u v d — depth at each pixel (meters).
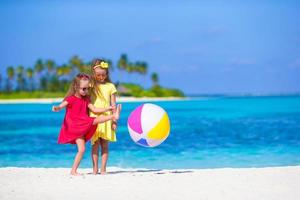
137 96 83.06
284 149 12.55
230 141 14.52
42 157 11.73
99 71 7.91
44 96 83.06
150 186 6.36
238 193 5.88
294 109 35.38
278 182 6.62
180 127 19.64
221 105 47.84
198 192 5.95
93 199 5.58
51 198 5.66
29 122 24.23
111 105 7.97
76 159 7.64
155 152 12.26
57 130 19.38
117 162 10.56
